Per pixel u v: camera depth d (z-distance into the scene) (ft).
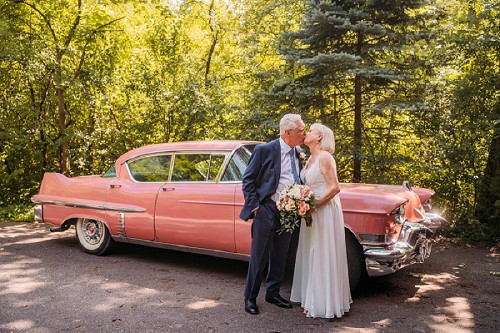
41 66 35.12
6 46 33.73
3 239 24.09
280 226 14.01
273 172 13.78
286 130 13.92
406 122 28.91
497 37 24.70
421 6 27.45
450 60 27.61
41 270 18.24
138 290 15.94
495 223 26.55
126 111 36.86
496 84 25.13
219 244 17.01
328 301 13.33
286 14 40.27
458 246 23.71
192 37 46.78
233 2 49.14
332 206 13.71
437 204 28.55
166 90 35.68
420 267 19.49
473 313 14.07
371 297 15.52
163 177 18.85
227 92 38.78
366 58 28.09
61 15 39.14
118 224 19.58
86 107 40.52
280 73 32.86
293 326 12.94
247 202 13.75
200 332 12.46
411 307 14.55
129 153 20.39
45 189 22.09
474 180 27.61
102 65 39.06
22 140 36.27
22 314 13.58
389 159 28.17
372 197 14.88
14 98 37.88
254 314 13.80
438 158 28.25
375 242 14.58
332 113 30.63
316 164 13.73
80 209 20.70
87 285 16.40
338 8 27.17
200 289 16.15
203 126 35.27
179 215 17.85
